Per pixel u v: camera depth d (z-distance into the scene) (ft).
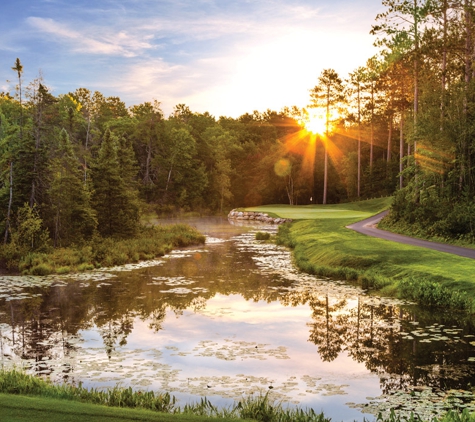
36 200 111.65
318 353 42.83
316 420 27.27
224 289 73.46
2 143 122.42
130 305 62.49
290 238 143.64
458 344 44.93
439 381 35.65
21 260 92.99
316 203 359.66
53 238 112.16
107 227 128.06
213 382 35.83
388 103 271.90
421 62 151.74
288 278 83.66
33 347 44.80
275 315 57.26
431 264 78.54
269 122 504.84
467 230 107.34
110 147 130.72
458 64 146.30
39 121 112.47
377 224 152.15
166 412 27.17
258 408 28.43
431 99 138.92
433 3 137.90
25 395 28.78
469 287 63.26
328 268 87.45
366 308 60.75
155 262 104.12
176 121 371.15
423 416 29.35
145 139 315.78
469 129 123.65
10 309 60.44
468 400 31.91
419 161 139.44
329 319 55.31
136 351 43.50
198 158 359.46
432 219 121.49
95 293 70.23
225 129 457.27
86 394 30.48
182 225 163.94
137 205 140.87
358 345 45.11
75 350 43.86
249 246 136.77
